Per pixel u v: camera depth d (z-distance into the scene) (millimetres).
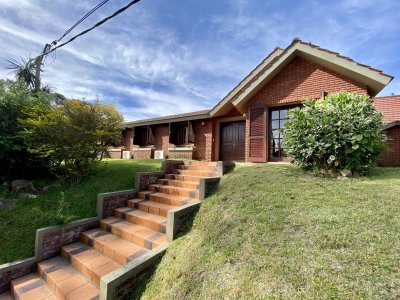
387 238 2373
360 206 3184
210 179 5238
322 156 5180
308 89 7566
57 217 4754
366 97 5371
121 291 2826
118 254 3836
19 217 5488
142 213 5199
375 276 1898
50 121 6633
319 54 6973
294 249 2438
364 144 4871
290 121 5789
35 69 10586
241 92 8555
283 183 4574
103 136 7438
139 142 15109
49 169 7711
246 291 2098
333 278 1954
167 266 3143
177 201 5191
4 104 7008
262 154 8258
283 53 7684
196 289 2443
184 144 12797
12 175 7395
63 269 3988
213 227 3529
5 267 3930
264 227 3002
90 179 7527
